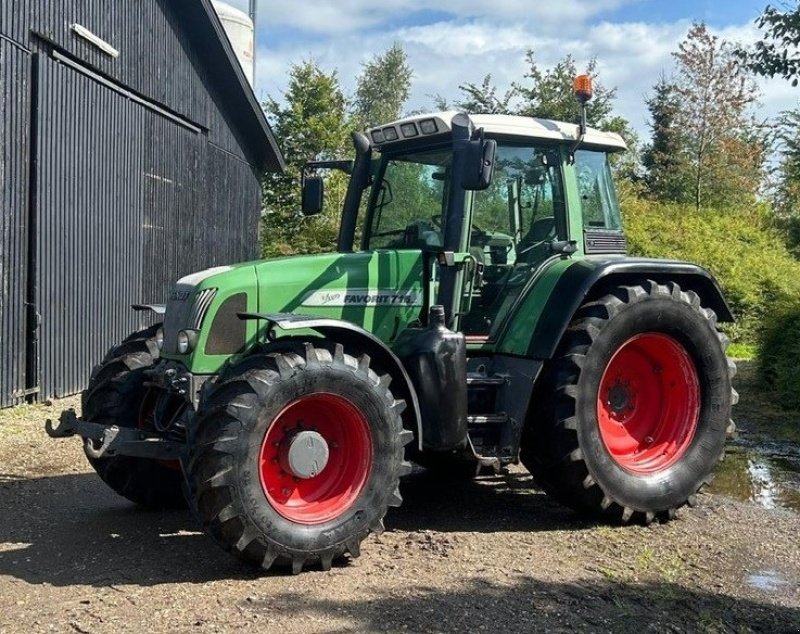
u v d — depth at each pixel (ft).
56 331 32.86
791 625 13.06
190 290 16.17
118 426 16.67
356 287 17.01
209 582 14.01
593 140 19.76
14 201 30.27
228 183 54.13
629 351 18.79
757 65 35.47
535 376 17.28
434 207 18.49
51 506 18.74
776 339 36.19
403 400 15.55
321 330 15.78
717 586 14.52
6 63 29.63
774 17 34.76
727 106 90.89
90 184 35.40
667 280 19.63
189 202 46.98
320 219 81.82
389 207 19.48
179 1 43.93
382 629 12.19
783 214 85.97
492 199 18.45
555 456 17.31
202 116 48.49
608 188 20.56
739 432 28.89
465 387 16.37
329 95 90.22
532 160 19.02
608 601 13.64
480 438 17.67
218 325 15.71
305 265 16.69
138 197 40.22
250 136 58.13
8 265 29.99
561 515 18.48
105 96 36.63
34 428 26.94
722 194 92.27
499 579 14.37
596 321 17.56
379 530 15.07
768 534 17.47
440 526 17.58
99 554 15.46
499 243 18.45
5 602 13.05
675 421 18.93
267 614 12.66
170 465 18.11
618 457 18.45
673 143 93.50
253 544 13.96
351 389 14.82
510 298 18.45
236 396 13.97
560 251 18.97
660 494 17.90
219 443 13.70
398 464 15.25
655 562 15.57
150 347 18.15
